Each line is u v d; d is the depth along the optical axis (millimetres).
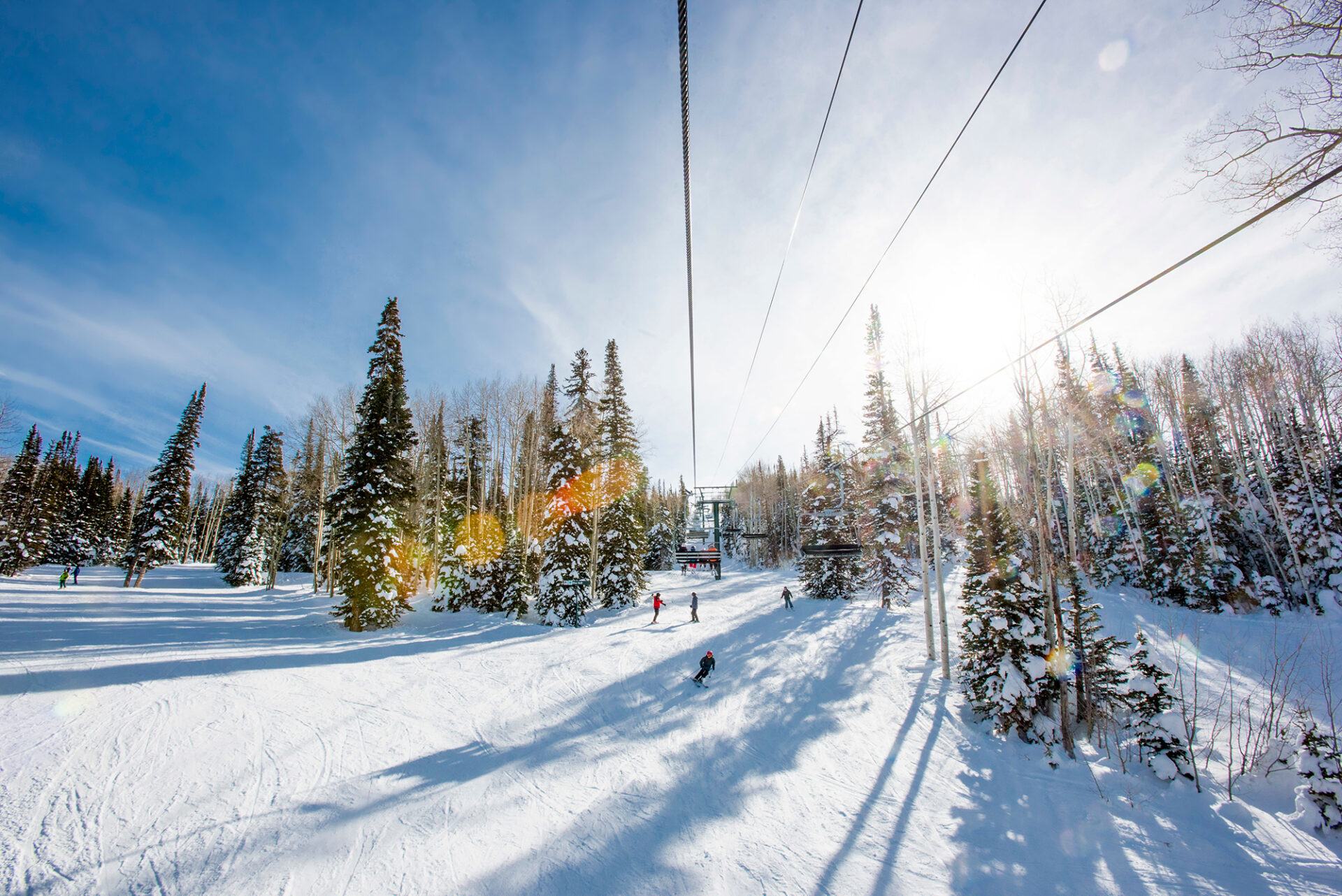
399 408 25844
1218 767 9719
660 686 15523
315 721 11133
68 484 53500
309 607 29281
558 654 18672
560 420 31203
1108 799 8969
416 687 14133
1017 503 13984
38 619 20516
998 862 7438
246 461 48219
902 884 6941
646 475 40562
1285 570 25844
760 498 73562
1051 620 12164
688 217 4309
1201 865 7191
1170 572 26469
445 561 30438
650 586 44281
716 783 9742
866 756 11094
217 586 41969
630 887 6684
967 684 13953
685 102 3859
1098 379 33312
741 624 24953
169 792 7836
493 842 7418
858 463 32375
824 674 16984
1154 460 30625
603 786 9375
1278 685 14281
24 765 8070
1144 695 10156
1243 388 28625
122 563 53906
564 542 26656
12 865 5945
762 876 7039
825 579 33438
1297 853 7277
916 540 36562
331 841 7086
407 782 8906
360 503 23750
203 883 6035
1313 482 26578
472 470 36938
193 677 13320
